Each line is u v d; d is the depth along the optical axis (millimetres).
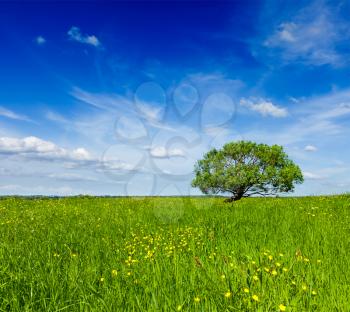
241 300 3012
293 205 11445
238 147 27203
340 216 8688
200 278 3484
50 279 3564
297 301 2998
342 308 2934
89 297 3109
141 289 3295
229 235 6191
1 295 3211
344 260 4500
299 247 4988
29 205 14711
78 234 6977
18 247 5246
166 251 5195
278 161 27750
